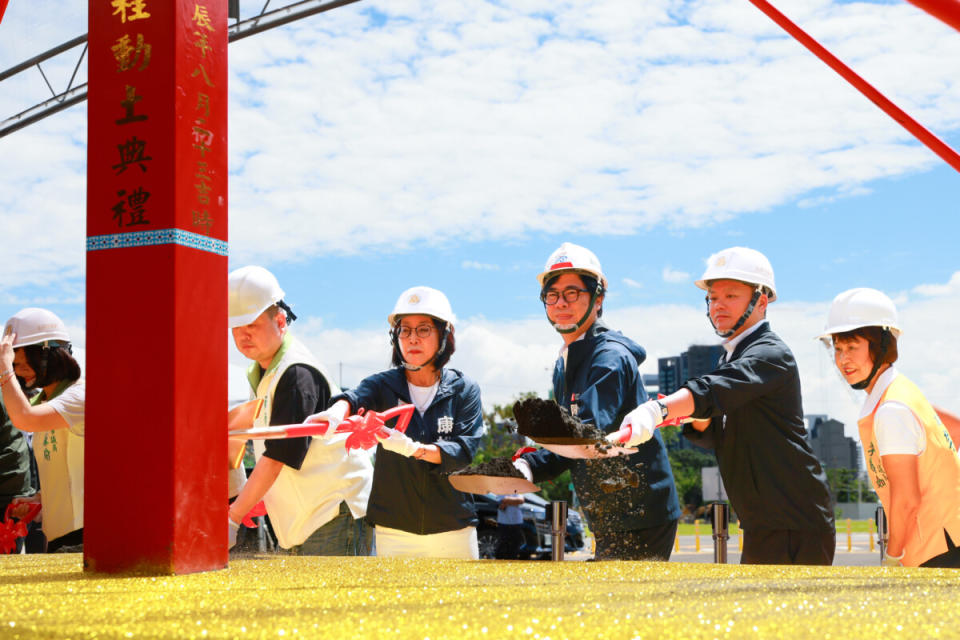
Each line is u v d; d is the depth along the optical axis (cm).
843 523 5244
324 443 353
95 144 190
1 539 421
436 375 361
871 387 309
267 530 404
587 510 301
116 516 183
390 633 92
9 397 359
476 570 184
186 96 187
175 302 181
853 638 88
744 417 289
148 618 105
